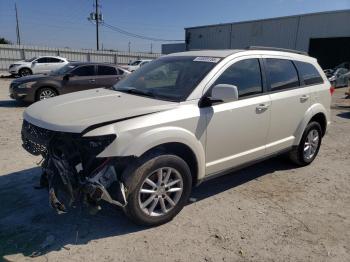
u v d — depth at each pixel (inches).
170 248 128.3
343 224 150.3
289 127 196.7
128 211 132.7
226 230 141.9
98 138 120.2
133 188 129.8
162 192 139.9
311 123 214.2
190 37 1695.4
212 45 1595.7
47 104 149.2
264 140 181.3
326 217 156.0
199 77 154.7
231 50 177.8
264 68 181.2
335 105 519.8
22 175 191.5
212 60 164.1
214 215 153.9
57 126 123.8
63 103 146.9
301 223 149.9
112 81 464.4
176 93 152.0
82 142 122.1
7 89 666.2
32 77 441.4
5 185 177.8
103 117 126.0
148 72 180.7
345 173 213.3
